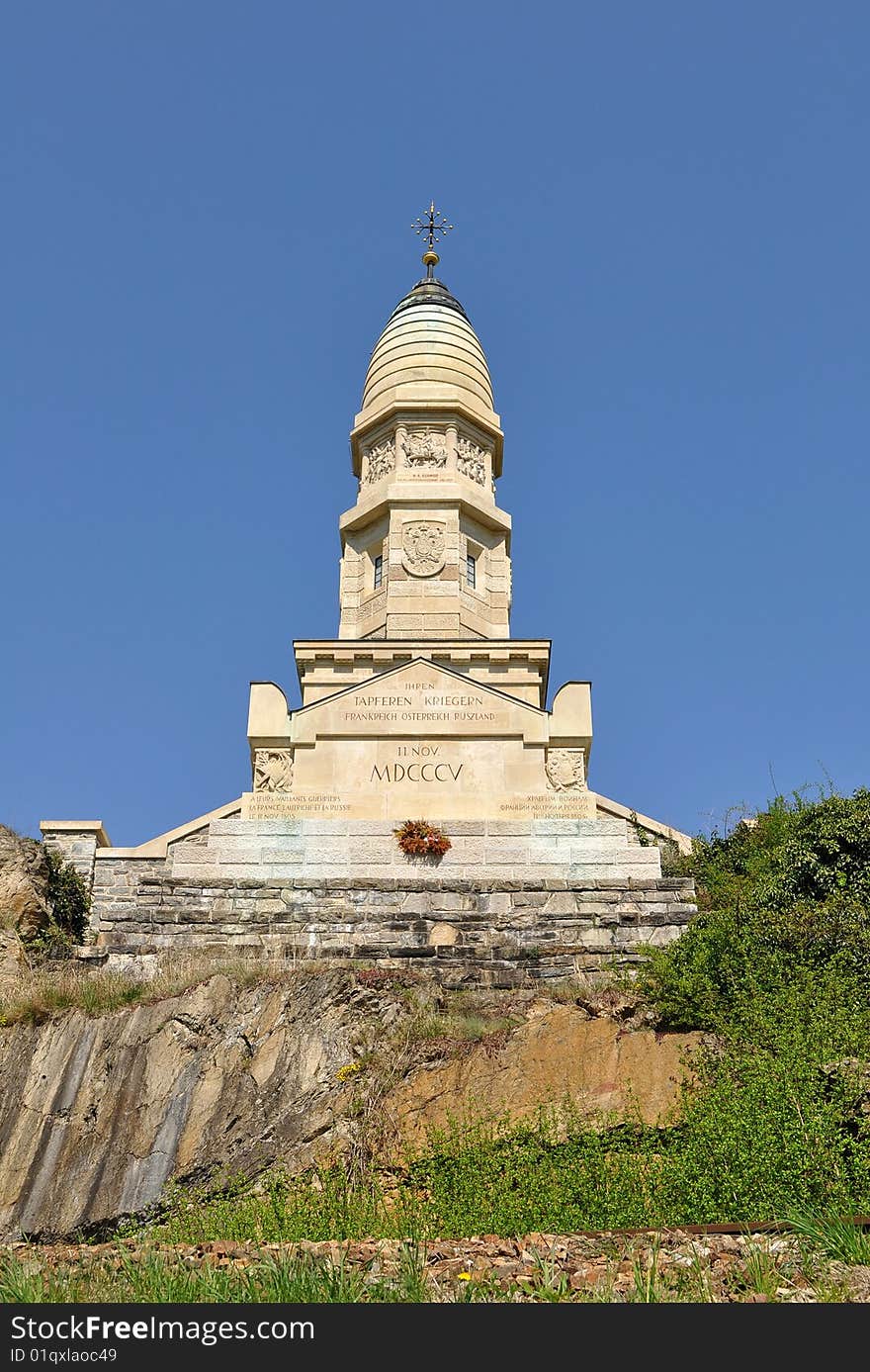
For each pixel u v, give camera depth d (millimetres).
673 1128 16641
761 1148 15125
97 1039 19891
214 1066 19281
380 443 43688
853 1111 16062
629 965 21375
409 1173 16656
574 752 31469
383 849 29719
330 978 20188
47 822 33688
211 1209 16500
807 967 19734
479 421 43750
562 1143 16531
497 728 31625
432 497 41656
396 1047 18766
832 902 21875
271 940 25938
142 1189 17938
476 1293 10633
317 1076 18766
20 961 23422
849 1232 11789
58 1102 19172
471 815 30719
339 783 31094
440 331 44906
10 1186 18281
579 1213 15070
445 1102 17781
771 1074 16406
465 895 27906
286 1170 17281
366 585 42000
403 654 38000
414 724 31672
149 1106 18938
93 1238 17094
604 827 30078
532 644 37844
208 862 29531
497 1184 15836
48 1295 10758
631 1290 10703
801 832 24953
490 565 42156
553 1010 19312
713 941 20203
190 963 21750
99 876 32250
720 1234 12859
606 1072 17828
